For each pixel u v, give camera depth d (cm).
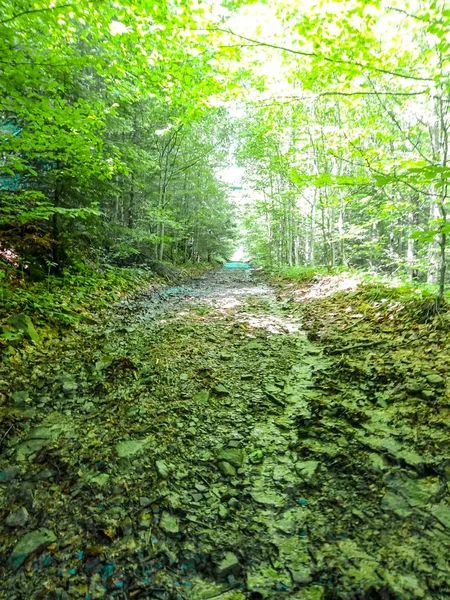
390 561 212
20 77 522
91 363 506
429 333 512
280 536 237
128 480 286
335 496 269
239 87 851
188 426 367
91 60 617
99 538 231
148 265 1512
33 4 518
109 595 195
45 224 862
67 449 320
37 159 847
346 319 704
